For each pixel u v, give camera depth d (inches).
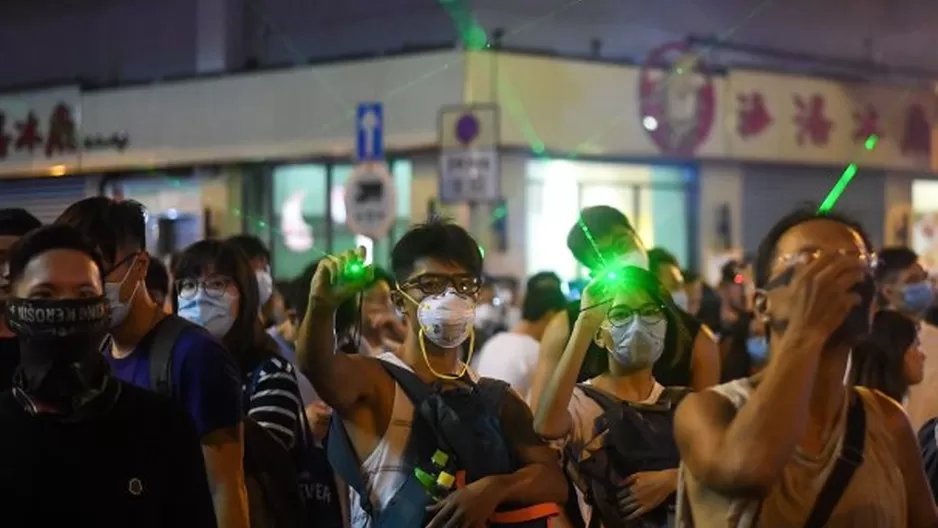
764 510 110.2
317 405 194.2
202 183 690.8
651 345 165.6
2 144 775.1
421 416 143.9
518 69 589.6
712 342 186.9
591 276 178.7
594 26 625.3
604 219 199.8
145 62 733.3
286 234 663.8
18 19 799.7
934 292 304.0
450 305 145.6
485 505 140.1
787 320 111.7
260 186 673.6
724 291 353.7
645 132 625.9
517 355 252.8
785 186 681.0
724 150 653.3
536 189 602.9
